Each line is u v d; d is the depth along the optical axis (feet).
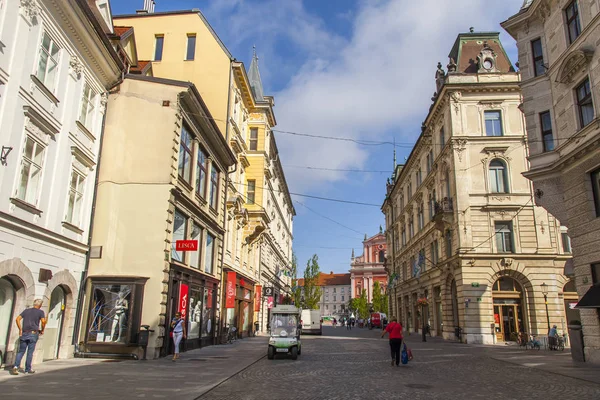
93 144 55.47
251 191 115.75
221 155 82.23
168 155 57.93
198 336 71.61
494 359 61.67
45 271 44.32
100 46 52.75
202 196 72.90
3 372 37.93
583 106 56.75
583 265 55.93
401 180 178.50
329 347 86.12
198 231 72.38
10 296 41.42
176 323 53.67
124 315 52.95
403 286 175.94
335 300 466.29
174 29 90.12
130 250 55.47
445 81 108.78
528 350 78.74
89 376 37.76
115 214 56.24
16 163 39.32
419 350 78.59
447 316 112.16
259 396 31.60
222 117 86.38
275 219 167.12
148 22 90.84
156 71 88.02
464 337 98.07
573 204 57.77
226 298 88.43
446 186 112.57
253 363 54.34
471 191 102.53
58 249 47.62
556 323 95.09
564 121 59.47
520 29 67.67
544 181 62.44
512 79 106.11
